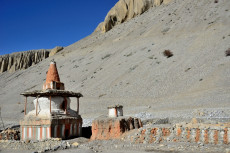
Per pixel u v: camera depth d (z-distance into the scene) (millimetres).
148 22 108312
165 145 15258
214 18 82438
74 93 24375
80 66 86125
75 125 23469
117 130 18984
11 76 123812
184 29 83250
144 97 47906
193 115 28328
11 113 54656
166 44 75688
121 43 95375
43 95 23438
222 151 12664
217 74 46094
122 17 131625
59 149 16672
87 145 17922
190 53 62250
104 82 63500
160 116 31125
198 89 43125
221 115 26266
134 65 67750
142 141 16828
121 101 48688
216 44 61062
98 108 46625
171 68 57594
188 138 15500
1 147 20812
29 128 22594
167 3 124250
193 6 102688
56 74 25500
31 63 150000
